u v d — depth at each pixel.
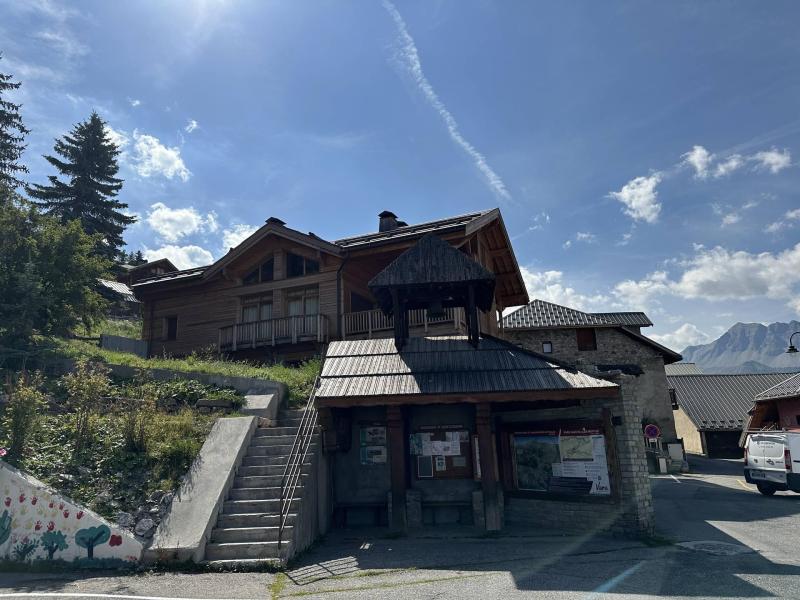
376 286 13.41
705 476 23.83
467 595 6.78
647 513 10.40
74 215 46.09
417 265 13.64
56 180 47.31
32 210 16.66
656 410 28.39
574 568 8.02
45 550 8.58
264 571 8.29
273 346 22.06
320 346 21.75
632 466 10.29
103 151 49.38
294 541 9.11
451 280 13.29
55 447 10.52
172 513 9.23
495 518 11.00
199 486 9.93
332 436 11.77
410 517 11.49
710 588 6.90
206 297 24.97
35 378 12.35
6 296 15.10
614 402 10.65
